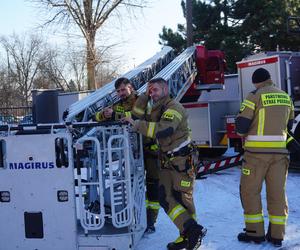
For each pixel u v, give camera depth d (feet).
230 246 14.89
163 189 13.76
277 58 30.40
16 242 12.98
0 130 12.82
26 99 157.48
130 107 16.02
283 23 73.10
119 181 12.60
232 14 82.17
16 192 12.85
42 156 12.61
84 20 72.28
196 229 13.28
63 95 60.23
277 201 14.62
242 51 76.18
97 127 12.87
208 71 34.40
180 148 13.44
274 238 14.69
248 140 14.79
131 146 13.61
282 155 14.49
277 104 14.52
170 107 13.39
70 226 12.67
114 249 12.61
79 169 12.48
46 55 164.35
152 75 30.63
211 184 25.41
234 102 34.47
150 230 16.48
